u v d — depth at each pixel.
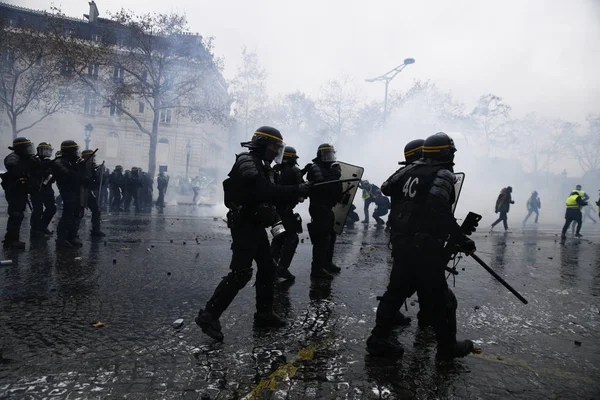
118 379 2.54
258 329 3.48
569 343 3.48
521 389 2.61
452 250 2.87
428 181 2.83
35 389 2.39
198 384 2.51
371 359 2.96
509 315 4.21
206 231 10.58
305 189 3.24
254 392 2.44
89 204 8.29
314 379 2.62
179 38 26.89
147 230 10.14
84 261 5.94
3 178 6.60
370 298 4.57
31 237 7.96
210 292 4.57
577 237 14.02
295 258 7.02
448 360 2.97
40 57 24.83
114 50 27.45
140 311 3.85
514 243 11.12
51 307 3.87
